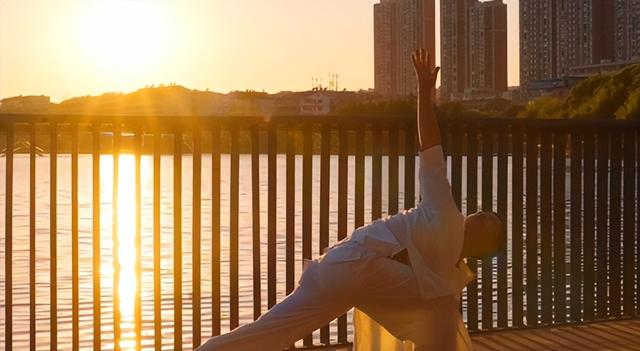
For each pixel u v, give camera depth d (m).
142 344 7.34
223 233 18.22
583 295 6.61
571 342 6.00
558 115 77.25
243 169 61.59
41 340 7.55
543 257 6.44
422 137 4.15
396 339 4.34
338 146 5.84
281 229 18.19
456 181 6.14
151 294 10.24
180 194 5.54
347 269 3.99
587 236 6.57
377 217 5.90
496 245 4.16
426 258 4.07
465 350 4.23
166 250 15.77
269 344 4.06
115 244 5.43
